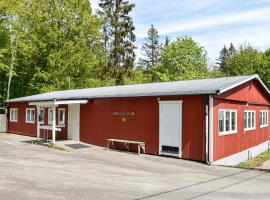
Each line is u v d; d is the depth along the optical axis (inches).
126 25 1971.0
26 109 1168.8
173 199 371.9
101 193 387.9
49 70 1649.9
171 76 2210.9
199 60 2272.4
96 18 1753.2
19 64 1708.9
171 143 706.8
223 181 491.2
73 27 1644.9
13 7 1552.7
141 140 764.0
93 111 886.4
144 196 381.4
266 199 382.6
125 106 802.2
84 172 515.8
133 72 1989.4
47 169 529.3
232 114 765.9
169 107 711.7
